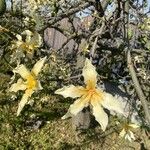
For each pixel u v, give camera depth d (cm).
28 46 250
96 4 298
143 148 296
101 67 414
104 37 365
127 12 214
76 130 633
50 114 653
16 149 577
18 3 344
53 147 596
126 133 262
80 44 415
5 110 629
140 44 299
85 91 170
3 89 631
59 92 169
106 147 602
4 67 550
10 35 255
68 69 416
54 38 727
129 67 174
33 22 282
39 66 196
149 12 286
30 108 644
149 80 304
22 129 610
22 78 196
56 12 353
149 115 160
